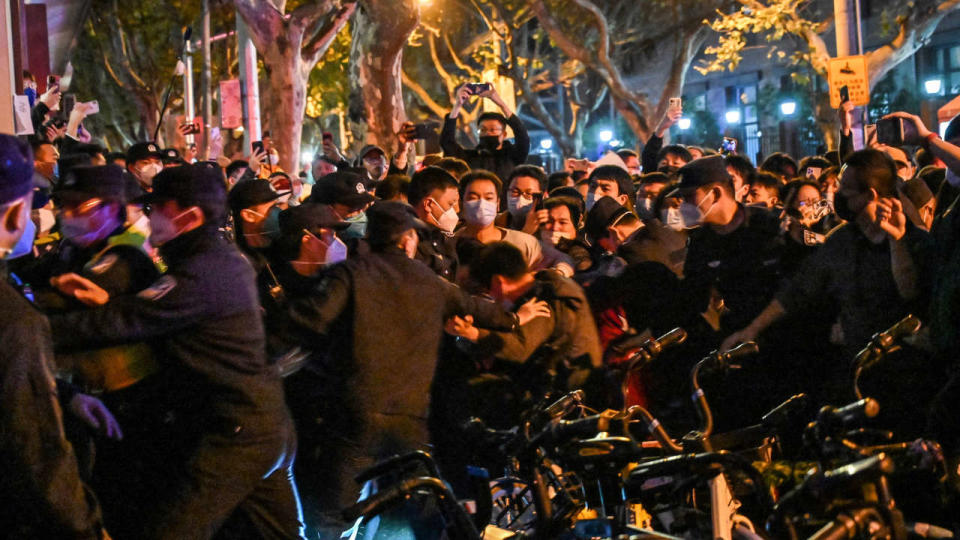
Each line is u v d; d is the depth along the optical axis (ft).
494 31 118.93
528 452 13.24
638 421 14.39
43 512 11.16
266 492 15.71
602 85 139.03
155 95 113.80
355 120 68.95
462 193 25.99
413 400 17.69
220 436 14.66
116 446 15.02
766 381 20.18
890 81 126.31
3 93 21.83
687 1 112.68
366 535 18.31
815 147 138.00
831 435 12.12
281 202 32.91
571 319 18.88
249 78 73.41
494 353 18.53
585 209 30.04
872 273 18.99
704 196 20.54
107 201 16.58
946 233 17.72
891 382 18.83
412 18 66.95
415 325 17.69
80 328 14.30
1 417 10.96
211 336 14.61
